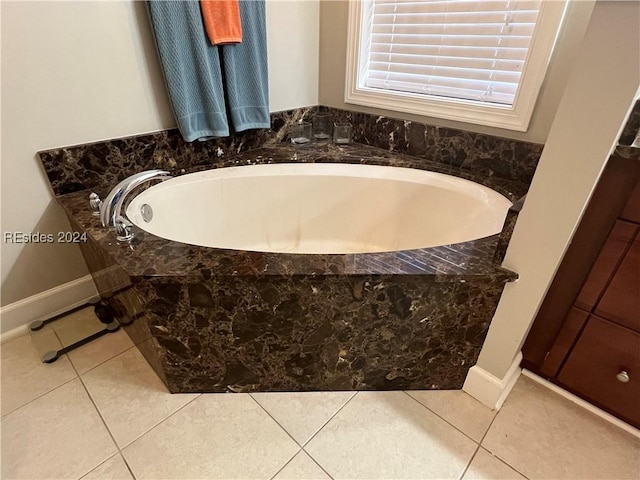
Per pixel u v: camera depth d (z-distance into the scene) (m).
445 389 1.28
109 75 1.33
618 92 0.70
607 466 1.05
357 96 1.93
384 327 1.09
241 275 0.95
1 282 1.36
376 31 1.81
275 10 1.71
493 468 1.04
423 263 1.01
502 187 1.46
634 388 1.07
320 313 1.04
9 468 1.02
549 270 0.91
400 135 1.82
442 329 1.10
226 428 1.13
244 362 1.16
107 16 1.26
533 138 1.45
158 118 1.52
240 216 1.69
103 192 1.40
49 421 1.14
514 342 1.07
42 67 1.18
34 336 1.44
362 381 1.24
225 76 1.56
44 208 1.35
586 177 0.79
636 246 0.93
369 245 1.80
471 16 1.48
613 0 0.64
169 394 1.24
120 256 1.02
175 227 1.50
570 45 1.25
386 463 1.05
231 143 1.78
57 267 1.49
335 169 1.73
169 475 1.01
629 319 1.00
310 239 1.84
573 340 1.14
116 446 1.08
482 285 1.00
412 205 1.64
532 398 1.24
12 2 1.07
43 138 1.27
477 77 1.55
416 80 1.75
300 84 1.99
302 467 1.04
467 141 1.61
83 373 1.30
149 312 1.01
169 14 1.29
